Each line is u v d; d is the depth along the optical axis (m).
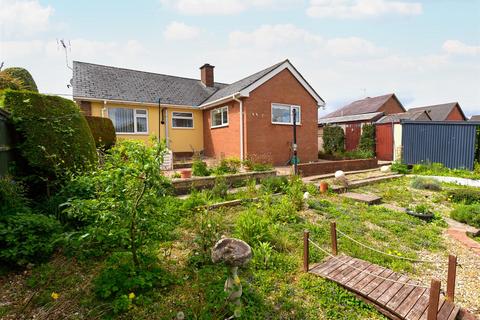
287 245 4.08
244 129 12.19
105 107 11.80
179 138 14.37
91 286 2.86
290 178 8.15
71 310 2.52
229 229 4.61
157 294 2.75
